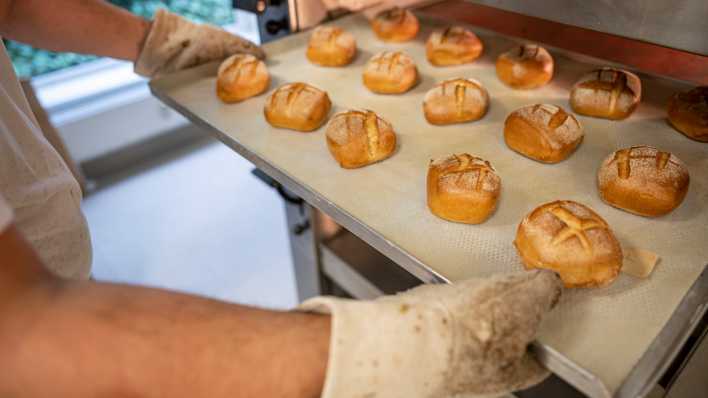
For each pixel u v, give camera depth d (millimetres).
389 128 716
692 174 642
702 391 603
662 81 787
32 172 583
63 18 755
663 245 561
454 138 748
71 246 628
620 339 470
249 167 1812
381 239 592
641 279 522
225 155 1883
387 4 1067
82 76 1779
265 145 754
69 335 330
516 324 432
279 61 959
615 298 506
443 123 770
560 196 638
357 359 385
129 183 1745
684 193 594
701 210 599
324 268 979
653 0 562
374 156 698
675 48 572
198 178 1768
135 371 339
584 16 623
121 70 1821
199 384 355
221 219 1585
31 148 589
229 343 367
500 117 782
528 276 467
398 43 994
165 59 876
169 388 349
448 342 410
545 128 678
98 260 1450
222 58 926
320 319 405
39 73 1740
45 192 591
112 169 1790
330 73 920
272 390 373
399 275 854
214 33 897
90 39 798
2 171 548
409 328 403
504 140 734
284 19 971
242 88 837
